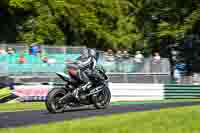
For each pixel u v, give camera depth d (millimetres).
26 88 67250
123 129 28453
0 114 41906
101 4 105250
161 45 105500
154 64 77500
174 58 97250
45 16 98062
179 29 101562
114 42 105250
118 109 45250
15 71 67500
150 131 27875
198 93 77500
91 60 44969
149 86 75000
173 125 30016
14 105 62062
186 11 103812
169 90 76125
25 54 68562
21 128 29859
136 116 35188
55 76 70000
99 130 28312
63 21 101812
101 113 41719
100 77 45219
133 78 75438
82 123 31859
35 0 96000
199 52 98000
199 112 36500
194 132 27750
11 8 94938
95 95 44906
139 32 109812
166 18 107375
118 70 74438
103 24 107125
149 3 109500
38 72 69125
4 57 66812
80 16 101875
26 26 96812
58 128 29469
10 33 95625
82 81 44188
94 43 105188
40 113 42750
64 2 99812
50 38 98562
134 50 107500
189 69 87562
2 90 65812
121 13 110750
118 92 72625
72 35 103125
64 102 43250
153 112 37719
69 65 44156
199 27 100938
